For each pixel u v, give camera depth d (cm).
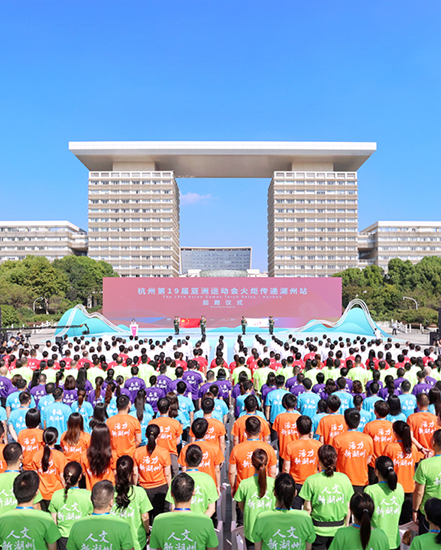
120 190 9250
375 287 7288
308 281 3350
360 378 816
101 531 295
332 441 494
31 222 10262
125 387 787
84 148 8788
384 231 10238
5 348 1347
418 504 401
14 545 306
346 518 367
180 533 293
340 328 3219
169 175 9269
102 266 8250
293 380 791
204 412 513
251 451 420
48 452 426
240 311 3328
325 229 9294
